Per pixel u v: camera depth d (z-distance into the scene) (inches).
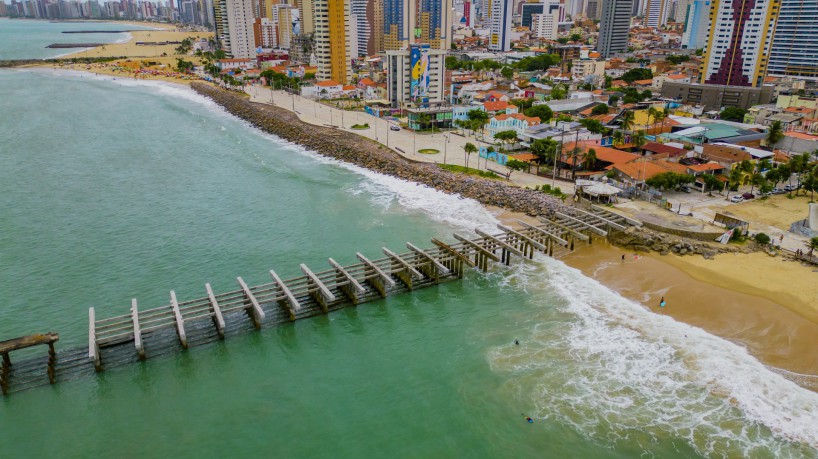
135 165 5772.6
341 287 3051.2
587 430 2010.3
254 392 2285.9
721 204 4242.1
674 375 2285.9
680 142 5964.6
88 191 4864.7
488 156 5757.9
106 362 2459.4
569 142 5565.9
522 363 2400.3
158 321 2728.8
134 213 4320.9
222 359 2501.2
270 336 2674.7
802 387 2192.4
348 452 1957.4
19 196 4692.4
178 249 3644.2
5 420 2123.5
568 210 4005.9
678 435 1973.4
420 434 2030.0
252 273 3297.2
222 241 3769.7
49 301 2979.8
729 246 3440.0
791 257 3282.5
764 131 6338.6
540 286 3102.9
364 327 2748.5
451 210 4315.9
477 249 3309.5
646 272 3152.1
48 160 5920.3
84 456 1967.3
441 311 2881.4
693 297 2834.6
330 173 5497.1
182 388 2313.0
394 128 7445.9
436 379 2329.0
